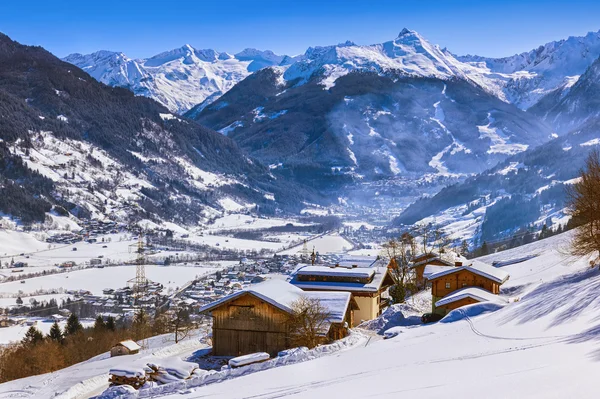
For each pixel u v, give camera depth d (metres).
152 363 44.31
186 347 61.31
